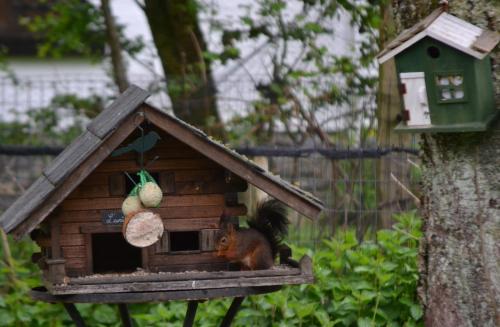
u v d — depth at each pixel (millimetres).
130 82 14484
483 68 6703
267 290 6109
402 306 8492
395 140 10945
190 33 13734
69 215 6082
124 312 6988
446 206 7395
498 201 7105
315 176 10688
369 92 11430
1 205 12648
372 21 11891
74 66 27000
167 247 6230
